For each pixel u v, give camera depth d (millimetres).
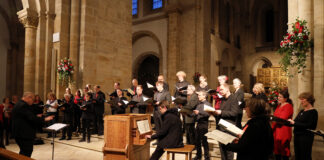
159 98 7023
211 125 8914
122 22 12188
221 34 23031
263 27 28062
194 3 17281
